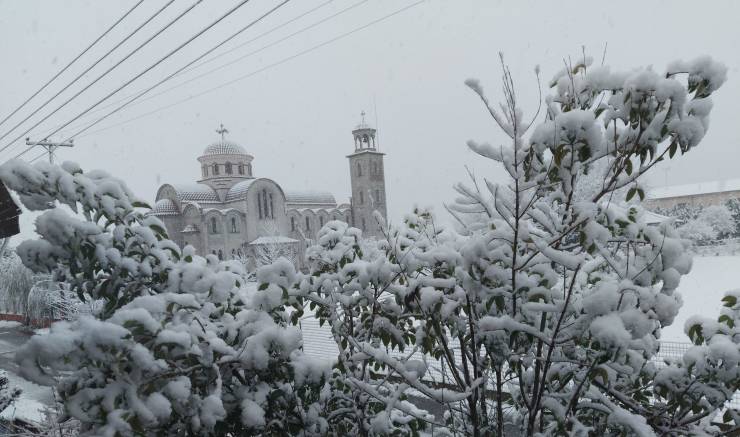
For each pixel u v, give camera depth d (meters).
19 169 2.45
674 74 2.20
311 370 2.56
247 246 49.03
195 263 2.77
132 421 1.79
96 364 1.85
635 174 2.26
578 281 2.89
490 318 2.36
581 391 2.60
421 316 2.96
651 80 2.10
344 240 3.59
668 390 2.56
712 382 2.44
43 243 2.54
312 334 10.66
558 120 2.19
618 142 2.32
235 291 3.11
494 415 3.30
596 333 2.05
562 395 2.53
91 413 1.80
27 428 4.64
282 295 2.81
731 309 2.65
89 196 2.59
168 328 2.21
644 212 2.70
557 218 2.48
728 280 25.64
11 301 24.45
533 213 2.48
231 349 2.32
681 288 24.39
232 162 55.22
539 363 2.43
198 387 2.29
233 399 2.50
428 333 2.72
